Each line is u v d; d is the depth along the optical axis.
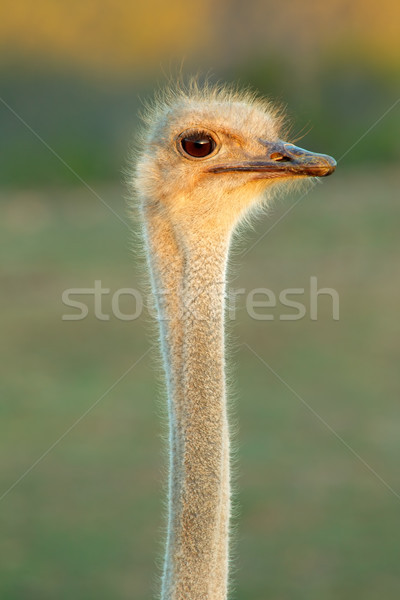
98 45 72.50
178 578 13.45
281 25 76.00
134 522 28.61
